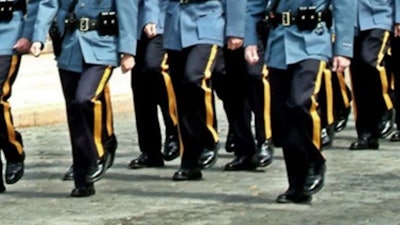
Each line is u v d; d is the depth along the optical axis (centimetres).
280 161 1181
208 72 1038
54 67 1823
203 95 1041
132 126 1453
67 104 998
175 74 1047
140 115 1147
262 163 1128
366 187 1039
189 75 1032
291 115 934
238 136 1125
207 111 1050
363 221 912
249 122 1127
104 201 991
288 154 950
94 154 997
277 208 956
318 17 937
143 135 1148
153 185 1059
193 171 1076
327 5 940
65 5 991
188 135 1061
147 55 1130
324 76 949
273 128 955
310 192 951
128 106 1570
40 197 1012
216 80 1118
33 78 1719
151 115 1148
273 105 951
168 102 1145
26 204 984
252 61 984
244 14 1029
